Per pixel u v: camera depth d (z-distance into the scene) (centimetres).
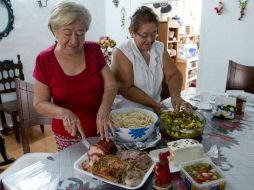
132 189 80
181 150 92
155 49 152
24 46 304
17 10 289
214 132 123
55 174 90
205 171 85
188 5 392
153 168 88
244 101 145
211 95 173
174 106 141
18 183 85
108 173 84
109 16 376
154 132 116
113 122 109
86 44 126
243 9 245
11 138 280
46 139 276
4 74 289
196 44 419
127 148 103
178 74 160
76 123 103
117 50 147
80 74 119
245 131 124
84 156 97
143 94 144
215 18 265
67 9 99
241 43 256
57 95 120
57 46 119
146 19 130
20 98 144
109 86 125
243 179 88
